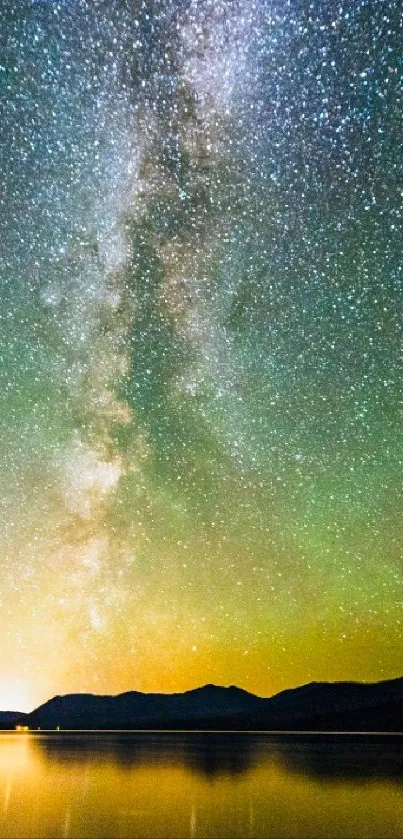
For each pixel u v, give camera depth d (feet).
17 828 54.65
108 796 75.05
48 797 74.49
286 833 51.65
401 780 89.71
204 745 188.03
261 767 109.70
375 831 52.44
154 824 56.39
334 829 53.42
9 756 140.46
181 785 84.17
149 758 131.95
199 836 50.49
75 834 51.52
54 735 299.38
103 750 163.22
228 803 69.00
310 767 109.70
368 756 135.03
